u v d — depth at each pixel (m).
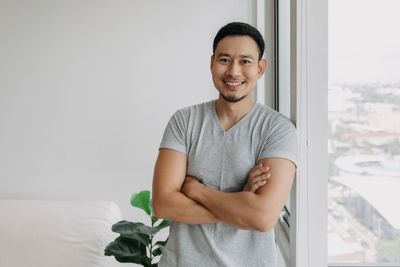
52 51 2.70
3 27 2.69
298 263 1.55
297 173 1.52
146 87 2.71
